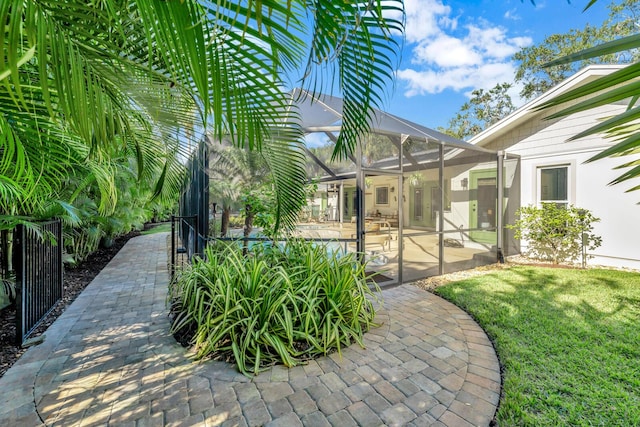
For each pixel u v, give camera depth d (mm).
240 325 2521
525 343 2615
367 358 2436
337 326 2623
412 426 1706
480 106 18766
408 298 3975
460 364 2342
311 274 2900
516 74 14320
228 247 3287
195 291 2859
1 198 2354
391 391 2016
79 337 2803
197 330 2672
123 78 1313
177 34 821
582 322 3023
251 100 1324
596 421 1708
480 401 1906
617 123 595
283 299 2500
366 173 4277
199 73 847
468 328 3014
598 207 5820
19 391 2004
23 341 2635
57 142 1850
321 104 4496
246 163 3520
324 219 5055
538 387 2016
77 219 3627
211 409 1840
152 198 2955
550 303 3580
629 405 1821
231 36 947
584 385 2021
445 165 5398
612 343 2570
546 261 6168
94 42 1085
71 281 4965
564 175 6309
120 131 1629
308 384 2092
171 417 1772
